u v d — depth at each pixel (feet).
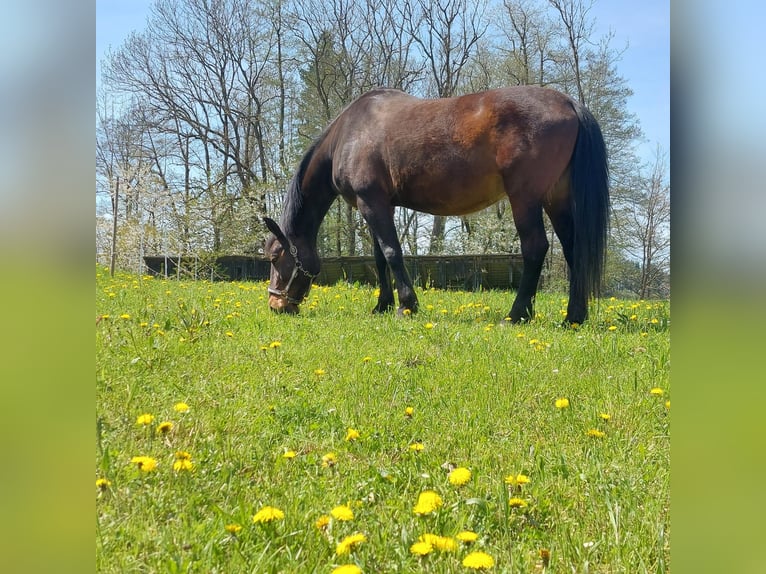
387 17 87.51
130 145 81.97
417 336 18.07
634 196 72.28
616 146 74.64
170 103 87.66
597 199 20.67
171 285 31.81
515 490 7.62
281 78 90.89
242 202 74.90
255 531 6.39
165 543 6.00
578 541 6.38
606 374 13.76
